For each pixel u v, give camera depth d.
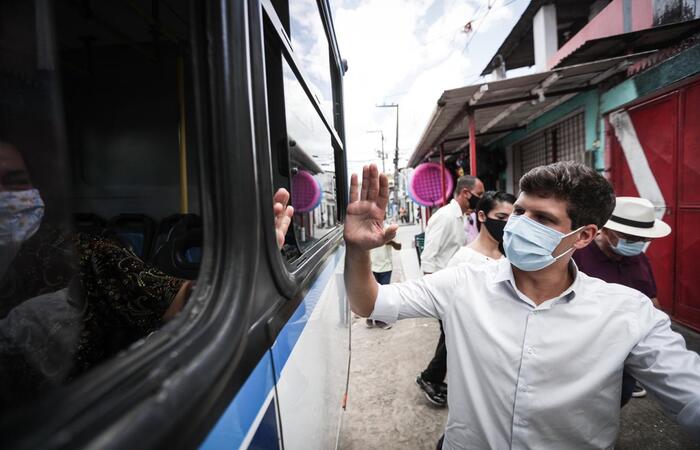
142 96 2.30
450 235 2.83
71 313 0.74
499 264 1.23
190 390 0.38
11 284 0.66
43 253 0.66
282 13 1.42
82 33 2.11
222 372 0.44
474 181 2.95
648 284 2.05
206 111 0.57
